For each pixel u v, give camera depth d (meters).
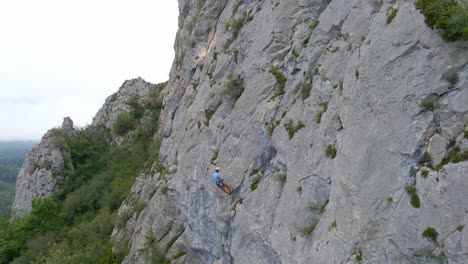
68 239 32.97
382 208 8.03
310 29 13.70
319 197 10.49
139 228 24.42
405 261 7.47
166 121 27.81
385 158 8.24
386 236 7.85
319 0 13.95
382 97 8.59
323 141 10.72
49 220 37.28
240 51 17.78
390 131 8.27
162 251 20.36
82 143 45.53
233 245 14.30
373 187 8.31
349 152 9.23
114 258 24.62
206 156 17.50
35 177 42.25
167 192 22.08
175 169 22.17
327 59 11.77
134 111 45.53
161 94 45.88
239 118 15.74
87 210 37.19
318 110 11.51
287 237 11.22
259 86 15.12
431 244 7.05
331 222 9.46
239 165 14.92
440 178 7.15
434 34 7.79
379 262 7.93
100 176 39.78
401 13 8.56
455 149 7.21
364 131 8.91
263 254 12.68
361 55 9.46
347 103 9.88
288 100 13.38
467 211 6.68
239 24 18.66
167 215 21.48
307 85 12.38
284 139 12.71
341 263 8.75
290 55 14.20
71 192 40.94
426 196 7.28
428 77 7.76
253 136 14.58
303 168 11.29
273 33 15.25
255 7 17.94
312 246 10.08
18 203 42.50
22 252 34.78
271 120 13.88
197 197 18.14
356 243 8.48
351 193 8.84
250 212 13.53
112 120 46.12
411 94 7.96
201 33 23.84
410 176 7.72
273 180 12.98
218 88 18.47
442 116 7.51
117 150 42.78
